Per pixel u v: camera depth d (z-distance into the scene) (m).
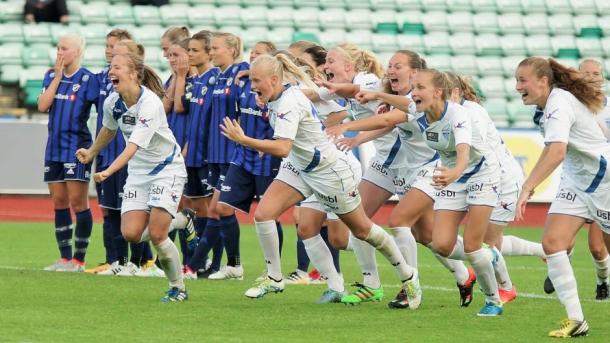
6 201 63.19
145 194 29.67
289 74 29.09
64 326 24.78
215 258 37.62
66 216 39.62
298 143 28.09
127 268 38.00
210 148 37.97
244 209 36.50
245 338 23.58
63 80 39.62
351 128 28.83
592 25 86.88
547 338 24.41
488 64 82.69
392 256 29.12
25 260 42.97
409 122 29.48
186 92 39.94
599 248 32.38
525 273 42.28
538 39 85.25
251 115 36.12
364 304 30.23
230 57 37.84
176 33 40.56
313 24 82.31
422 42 83.25
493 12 86.56
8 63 73.81
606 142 25.03
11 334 23.38
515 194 31.86
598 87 24.98
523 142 67.25
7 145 63.12
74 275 36.94
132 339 23.05
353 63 32.12
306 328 25.33
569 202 25.08
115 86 28.94
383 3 85.19
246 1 82.06
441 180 25.83
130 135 30.05
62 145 39.06
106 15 78.25
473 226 27.52
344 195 28.55
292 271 41.88
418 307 29.59
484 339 24.09
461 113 26.50
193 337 23.55
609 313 29.53
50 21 77.00
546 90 25.31
